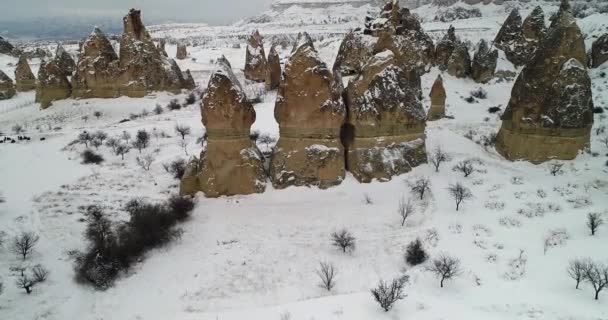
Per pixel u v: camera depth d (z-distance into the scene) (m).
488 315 17.86
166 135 44.94
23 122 55.28
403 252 23.64
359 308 19.05
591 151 34.31
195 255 24.09
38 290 21.47
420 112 32.75
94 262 22.78
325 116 29.52
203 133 45.38
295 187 30.16
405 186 30.28
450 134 41.06
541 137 33.06
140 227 25.22
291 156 30.31
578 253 22.08
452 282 20.62
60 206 30.25
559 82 32.03
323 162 29.91
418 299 19.44
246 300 20.64
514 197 28.83
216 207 28.55
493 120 48.06
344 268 22.66
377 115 30.80
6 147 43.75
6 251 24.62
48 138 46.62
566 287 19.66
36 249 25.00
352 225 26.31
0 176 35.97
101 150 41.03
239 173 29.77
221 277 22.23
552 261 21.73
